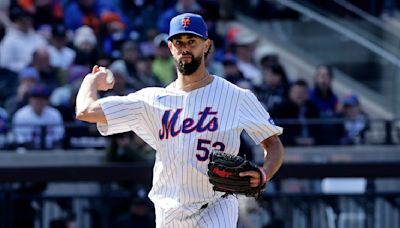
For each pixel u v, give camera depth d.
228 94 18.86
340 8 51.25
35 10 49.19
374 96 49.25
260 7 52.94
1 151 37.59
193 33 18.34
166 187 19.12
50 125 36.94
